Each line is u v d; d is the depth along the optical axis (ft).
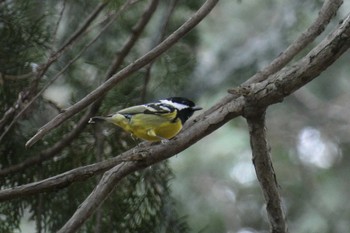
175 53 38.75
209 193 61.52
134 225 32.71
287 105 66.49
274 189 25.39
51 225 33.86
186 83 44.86
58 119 25.55
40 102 34.99
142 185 34.09
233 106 24.71
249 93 23.85
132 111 31.48
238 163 62.59
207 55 55.16
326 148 65.41
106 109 34.65
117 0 31.55
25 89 31.73
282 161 64.34
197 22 26.43
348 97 65.57
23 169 33.83
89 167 25.25
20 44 34.68
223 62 53.26
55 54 31.53
